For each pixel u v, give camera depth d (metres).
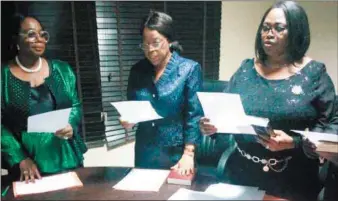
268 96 1.41
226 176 1.56
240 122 1.31
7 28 1.51
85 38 2.07
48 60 1.62
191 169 1.50
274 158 1.43
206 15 2.22
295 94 1.37
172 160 1.65
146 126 1.67
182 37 2.19
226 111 1.35
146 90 1.64
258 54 1.48
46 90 1.56
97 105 2.16
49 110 1.57
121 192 1.38
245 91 1.47
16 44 1.52
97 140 2.19
